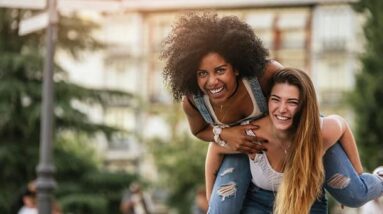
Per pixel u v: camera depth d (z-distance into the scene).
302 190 4.48
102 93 25.52
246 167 4.86
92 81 56.00
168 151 37.94
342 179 4.68
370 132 26.09
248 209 4.88
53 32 12.50
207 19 4.34
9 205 23.70
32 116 23.47
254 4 53.22
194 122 4.82
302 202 4.49
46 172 12.33
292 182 4.50
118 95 25.80
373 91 26.02
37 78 24.45
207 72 4.34
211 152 4.97
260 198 4.85
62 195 25.08
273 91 4.50
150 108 52.84
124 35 57.12
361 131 26.14
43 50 24.66
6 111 23.61
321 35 53.31
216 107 4.58
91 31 25.22
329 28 53.28
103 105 25.72
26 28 12.66
